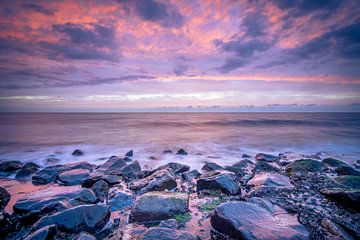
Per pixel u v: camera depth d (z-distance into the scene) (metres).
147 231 4.59
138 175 10.90
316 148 20.62
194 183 9.61
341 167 10.82
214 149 19.98
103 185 8.75
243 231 4.39
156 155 17.27
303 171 10.66
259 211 5.17
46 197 6.77
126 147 20.59
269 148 20.61
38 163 14.65
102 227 5.48
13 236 5.31
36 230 4.90
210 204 6.83
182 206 6.12
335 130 34.66
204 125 45.34
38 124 46.59
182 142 23.58
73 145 21.22
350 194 6.00
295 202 6.54
